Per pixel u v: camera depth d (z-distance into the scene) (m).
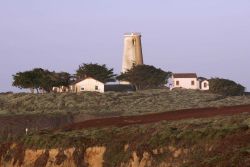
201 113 108.94
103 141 83.19
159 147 73.88
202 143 69.62
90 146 83.75
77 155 83.62
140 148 75.31
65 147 86.12
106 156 80.00
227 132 69.75
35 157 90.00
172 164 70.12
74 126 109.00
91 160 82.25
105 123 107.31
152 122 97.25
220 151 64.00
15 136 105.62
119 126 95.50
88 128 99.00
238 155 59.69
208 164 60.66
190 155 68.81
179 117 103.81
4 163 94.50
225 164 58.84
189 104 198.62
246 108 112.88
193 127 77.50
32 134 99.19
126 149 78.25
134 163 74.94
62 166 84.31
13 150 95.31
